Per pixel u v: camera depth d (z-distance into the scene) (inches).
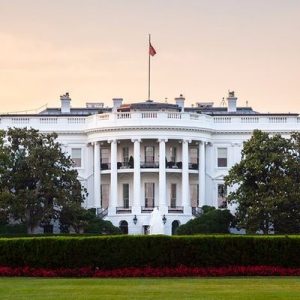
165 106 5452.8
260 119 5388.8
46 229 4904.0
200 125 5226.4
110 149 5334.6
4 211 4416.8
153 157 5255.9
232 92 5821.9
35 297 1948.8
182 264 2551.7
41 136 4665.4
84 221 4549.7
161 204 5108.3
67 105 5772.6
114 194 5172.2
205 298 1926.7
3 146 4603.8
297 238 2564.0
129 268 2534.5
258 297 1937.7
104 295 1984.5
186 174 5177.2
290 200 4303.6
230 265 2554.1
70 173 4589.1
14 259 2554.1
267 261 2561.5
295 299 1903.3
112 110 5620.1
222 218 4613.7
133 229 5059.1
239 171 4466.0
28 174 4515.3
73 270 2519.7
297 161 4498.0
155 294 2004.2
